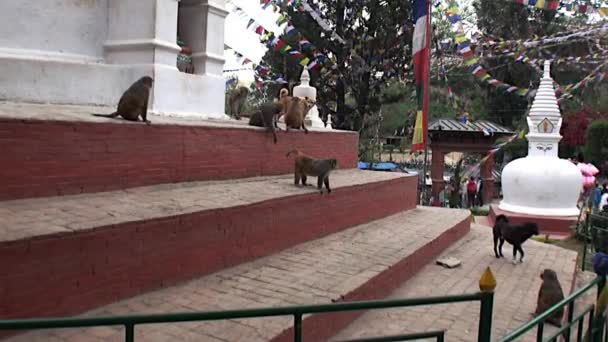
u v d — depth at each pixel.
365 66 25.70
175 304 5.20
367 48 26.14
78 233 4.61
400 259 7.72
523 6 30.80
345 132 12.48
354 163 13.09
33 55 8.28
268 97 29.69
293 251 7.66
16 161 5.38
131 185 6.70
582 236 14.62
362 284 6.31
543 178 16.73
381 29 25.64
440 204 26.75
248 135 8.83
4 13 8.05
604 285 5.23
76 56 8.90
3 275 4.05
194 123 7.91
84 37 9.06
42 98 8.09
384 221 10.80
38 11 8.41
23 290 4.20
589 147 27.89
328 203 8.76
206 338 4.52
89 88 8.65
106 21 9.35
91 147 6.15
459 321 6.59
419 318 6.65
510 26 32.16
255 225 6.92
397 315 6.73
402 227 10.30
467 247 10.80
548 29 30.95
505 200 18.06
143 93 6.82
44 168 5.65
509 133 27.17
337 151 12.09
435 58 26.41
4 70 7.67
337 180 10.27
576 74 31.84
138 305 5.06
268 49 26.81
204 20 10.54
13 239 4.12
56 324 2.67
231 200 6.81
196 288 5.72
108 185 6.39
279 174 9.75
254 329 4.77
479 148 27.25
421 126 16.11
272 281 6.18
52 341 4.22
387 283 7.18
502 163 35.53
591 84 32.50
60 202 5.62
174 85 9.44
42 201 5.55
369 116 30.06
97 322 2.75
